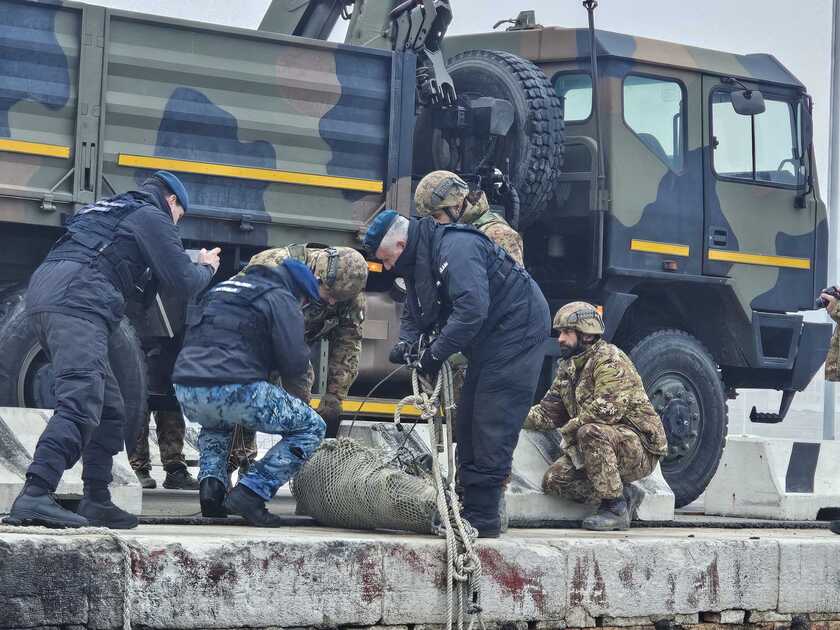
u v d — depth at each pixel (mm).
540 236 30000
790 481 27172
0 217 22328
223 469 20031
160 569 15086
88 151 22906
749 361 31016
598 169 28891
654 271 29562
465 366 21844
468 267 18328
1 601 14055
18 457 18906
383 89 25750
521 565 18062
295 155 24906
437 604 17312
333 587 16391
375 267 26391
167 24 23594
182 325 23531
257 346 18922
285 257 20297
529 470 23141
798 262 31719
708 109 30594
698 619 19906
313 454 20062
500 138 28203
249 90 24422
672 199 29906
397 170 25797
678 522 24000
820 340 32125
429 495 18500
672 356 29531
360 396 26984
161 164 23625
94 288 17125
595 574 18734
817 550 21031
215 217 24094
